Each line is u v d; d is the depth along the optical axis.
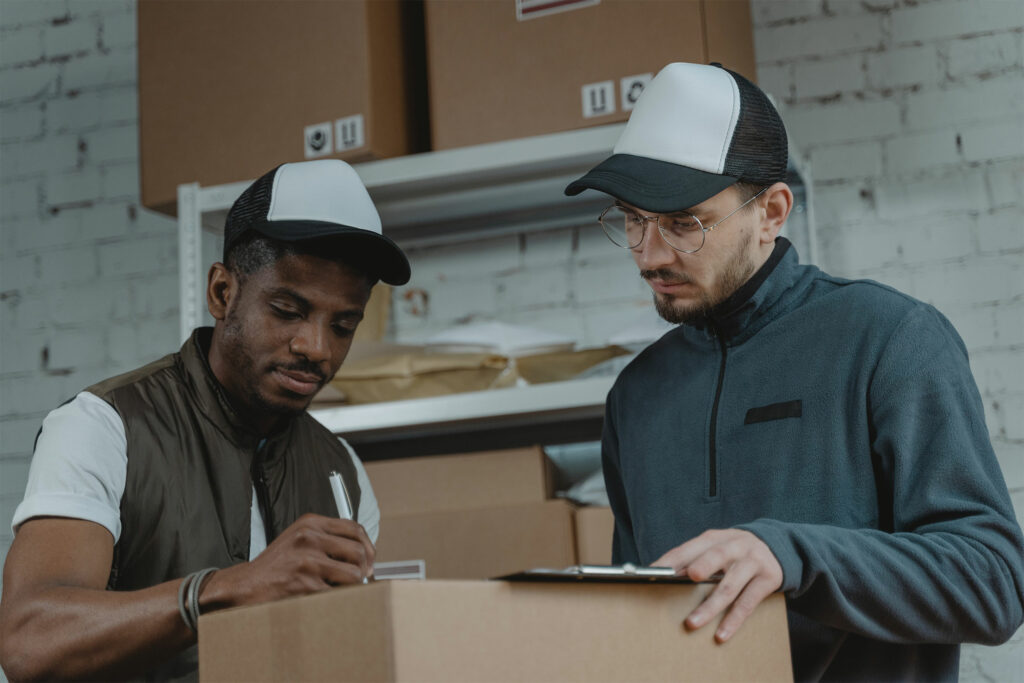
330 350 1.33
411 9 2.32
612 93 2.04
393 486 2.05
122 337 2.82
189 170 2.21
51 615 1.10
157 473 1.30
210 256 2.44
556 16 2.09
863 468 1.14
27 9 2.97
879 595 0.98
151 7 2.29
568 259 2.56
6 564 1.19
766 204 1.27
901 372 1.12
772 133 1.25
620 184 1.18
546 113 2.07
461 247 2.61
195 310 2.15
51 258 2.89
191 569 1.31
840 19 2.54
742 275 1.24
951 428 1.09
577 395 2.02
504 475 2.01
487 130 2.10
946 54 2.49
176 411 1.35
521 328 2.18
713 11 2.09
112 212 2.88
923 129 2.47
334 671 0.74
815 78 2.53
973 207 2.42
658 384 1.34
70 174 2.92
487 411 2.05
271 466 1.42
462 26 2.13
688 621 0.86
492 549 1.98
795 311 1.24
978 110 2.45
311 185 1.34
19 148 2.95
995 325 2.37
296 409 1.36
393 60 2.22
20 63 2.96
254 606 0.81
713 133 1.21
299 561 1.03
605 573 0.80
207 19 2.25
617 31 2.05
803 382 1.20
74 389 2.82
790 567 0.93
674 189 1.18
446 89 2.12
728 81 1.25
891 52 2.51
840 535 0.99
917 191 2.45
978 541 1.03
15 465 2.81
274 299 1.31
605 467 1.43
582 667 0.79
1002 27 2.47
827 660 1.09
